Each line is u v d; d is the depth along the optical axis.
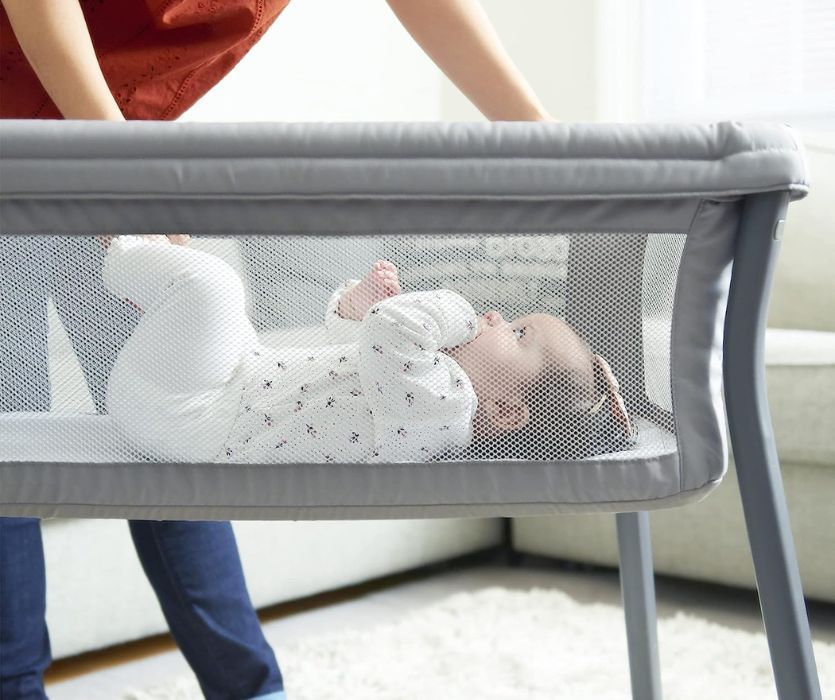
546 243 0.77
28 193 0.73
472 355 0.79
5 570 1.18
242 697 1.23
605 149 0.73
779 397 1.67
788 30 2.60
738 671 1.46
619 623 1.70
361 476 0.79
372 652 1.58
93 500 0.80
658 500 0.80
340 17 2.62
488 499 0.80
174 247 0.77
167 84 1.23
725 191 0.74
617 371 0.79
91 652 1.71
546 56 2.84
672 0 2.73
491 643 1.61
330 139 0.72
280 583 1.79
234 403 0.79
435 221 0.76
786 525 0.78
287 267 0.78
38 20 0.88
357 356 0.80
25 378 0.79
